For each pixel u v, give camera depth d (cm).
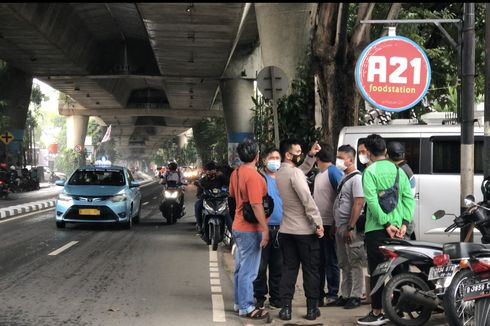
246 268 697
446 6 1966
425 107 2003
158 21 3136
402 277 635
